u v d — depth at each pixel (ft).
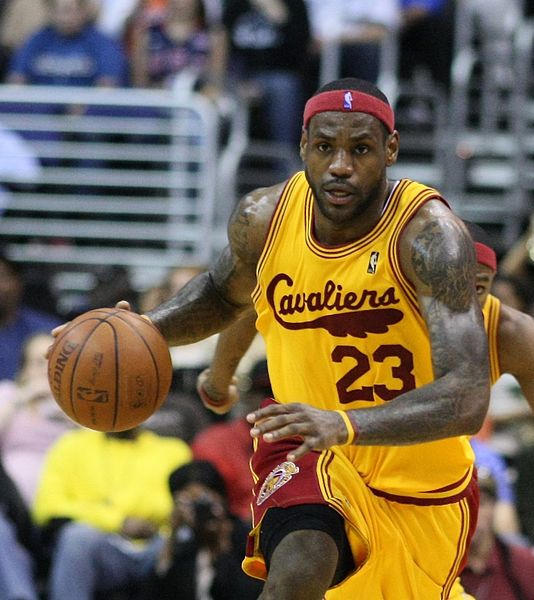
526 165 102.94
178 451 67.41
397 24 102.78
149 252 94.43
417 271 37.45
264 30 96.58
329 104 37.37
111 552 62.39
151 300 77.87
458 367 35.88
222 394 46.34
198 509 60.64
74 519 64.03
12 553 62.28
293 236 39.73
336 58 101.35
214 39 95.61
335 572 38.88
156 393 39.09
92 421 38.70
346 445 36.40
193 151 90.99
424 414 35.04
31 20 102.73
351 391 39.83
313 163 37.70
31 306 84.07
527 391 44.75
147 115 91.25
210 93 93.97
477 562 59.41
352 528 39.11
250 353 76.07
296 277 39.58
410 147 101.35
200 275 42.98
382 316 38.68
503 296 76.59
